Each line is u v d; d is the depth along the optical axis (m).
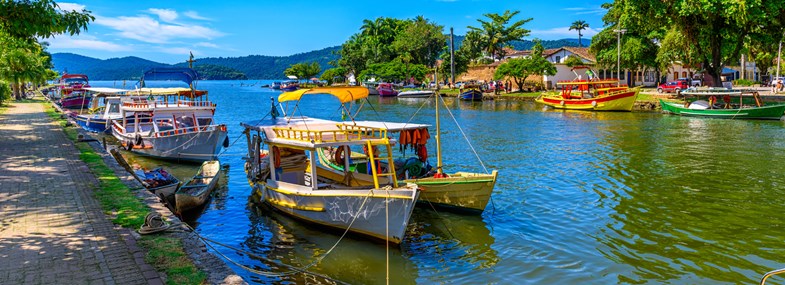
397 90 80.69
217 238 12.90
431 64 91.19
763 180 17.58
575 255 11.32
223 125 22.81
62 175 14.98
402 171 16.27
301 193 13.41
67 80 70.81
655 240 12.11
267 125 15.74
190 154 22.52
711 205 14.77
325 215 13.02
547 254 11.44
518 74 64.88
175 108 23.64
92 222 10.45
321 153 17.86
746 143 25.47
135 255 8.70
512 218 14.06
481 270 10.68
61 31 18.39
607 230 12.86
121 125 27.94
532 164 21.23
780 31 41.50
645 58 58.16
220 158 24.47
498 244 12.15
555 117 41.00
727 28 41.44
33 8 17.55
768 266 10.55
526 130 32.69
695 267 10.56
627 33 58.78
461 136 30.12
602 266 10.70
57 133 26.00
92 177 14.73
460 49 84.62
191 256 8.76
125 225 10.26
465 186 14.32
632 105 43.72
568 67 70.56
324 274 10.55
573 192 16.50
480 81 80.12
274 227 13.64
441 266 10.92
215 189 17.98
